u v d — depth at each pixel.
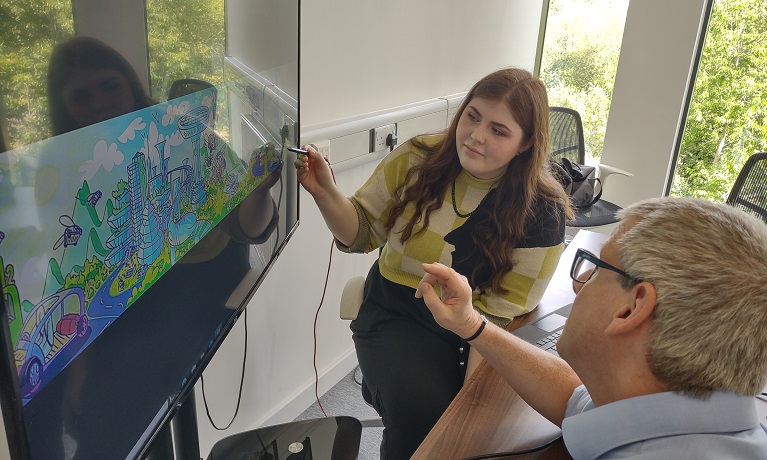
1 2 0.50
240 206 1.13
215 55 0.95
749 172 2.51
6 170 0.51
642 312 0.74
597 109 3.55
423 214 1.56
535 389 1.05
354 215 1.61
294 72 1.41
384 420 1.49
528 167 1.47
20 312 0.54
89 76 0.63
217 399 1.82
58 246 0.59
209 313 1.03
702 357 0.71
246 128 1.12
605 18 3.39
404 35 2.37
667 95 3.22
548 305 1.61
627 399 0.78
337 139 2.05
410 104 2.51
